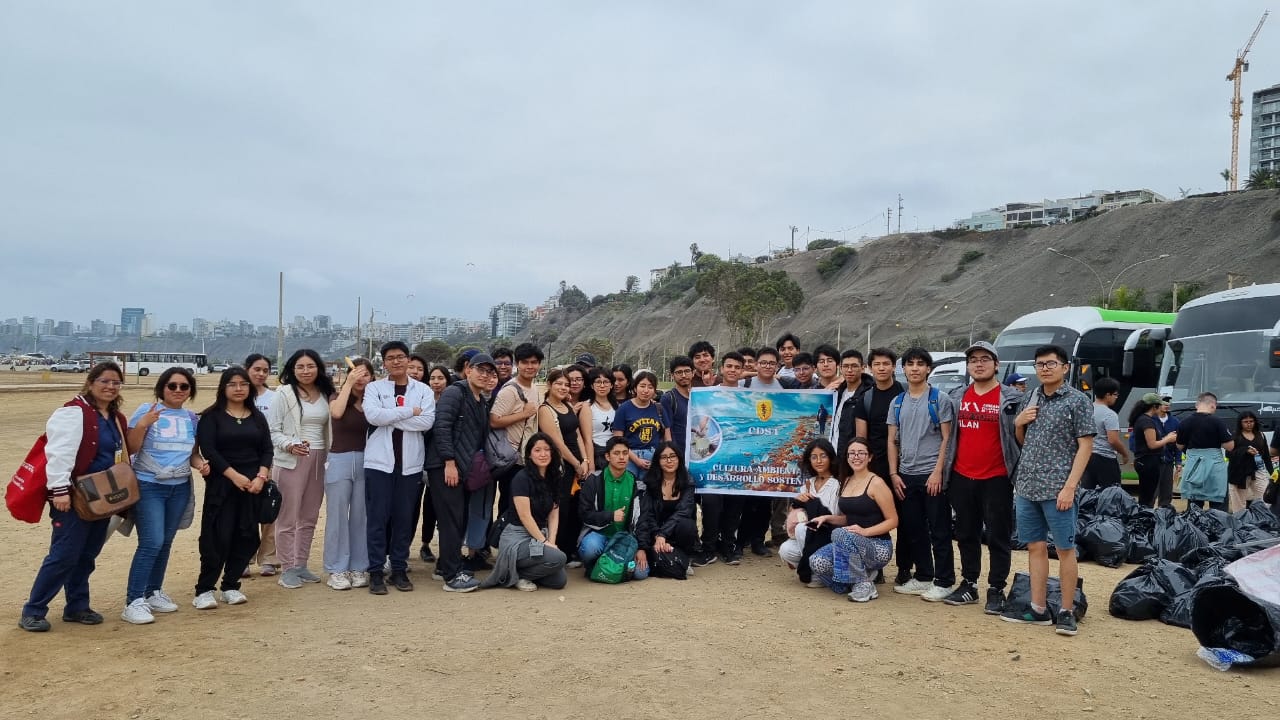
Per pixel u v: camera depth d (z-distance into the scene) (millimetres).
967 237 114125
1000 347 19594
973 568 7293
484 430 7938
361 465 7699
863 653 5836
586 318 179000
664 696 4930
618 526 8297
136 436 6371
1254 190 87625
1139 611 6805
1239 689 5176
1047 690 5125
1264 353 14234
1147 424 11906
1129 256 85875
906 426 7605
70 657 5469
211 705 4684
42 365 105250
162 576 6777
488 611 6852
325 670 5301
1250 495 11570
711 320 121625
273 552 8414
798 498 8336
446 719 4539
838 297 114125
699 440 9125
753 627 6469
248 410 6902
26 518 5926
